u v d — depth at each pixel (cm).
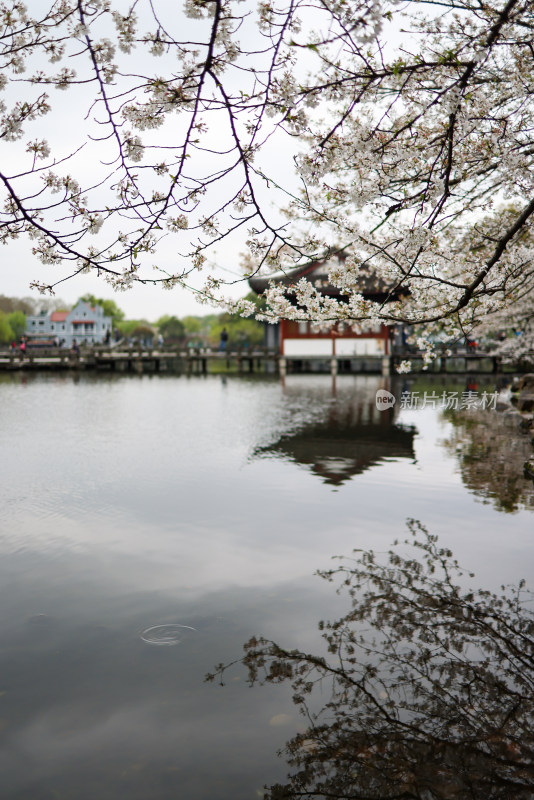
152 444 1168
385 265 642
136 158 344
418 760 287
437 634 404
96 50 303
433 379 3234
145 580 494
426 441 1181
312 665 366
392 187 506
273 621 420
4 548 573
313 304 603
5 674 356
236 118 317
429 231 453
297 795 263
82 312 11662
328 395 2342
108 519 666
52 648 386
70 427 1415
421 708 326
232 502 734
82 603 452
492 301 645
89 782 272
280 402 2058
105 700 330
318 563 531
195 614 432
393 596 462
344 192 450
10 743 296
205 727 309
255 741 299
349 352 3862
